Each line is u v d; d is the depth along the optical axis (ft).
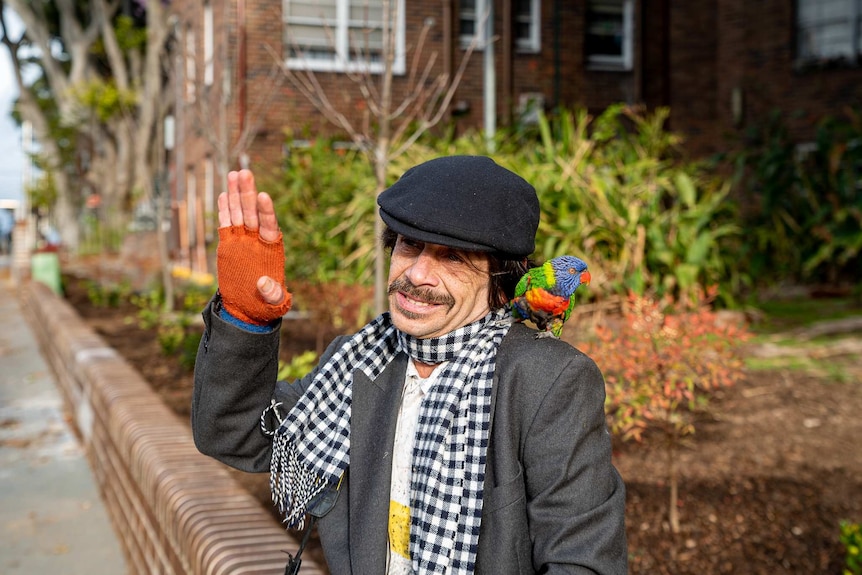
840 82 40.29
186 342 21.68
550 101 43.45
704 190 23.09
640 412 10.67
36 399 25.21
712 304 21.01
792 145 32.71
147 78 57.06
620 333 11.39
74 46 80.59
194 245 53.47
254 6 36.01
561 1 43.60
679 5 44.27
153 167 61.93
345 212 22.39
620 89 44.70
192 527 8.59
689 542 9.97
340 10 36.83
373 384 4.80
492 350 4.44
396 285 4.60
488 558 4.13
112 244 77.77
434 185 4.33
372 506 4.51
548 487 4.10
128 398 14.79
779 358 19.03
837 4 40.55
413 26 38.78
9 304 55.93
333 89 36.45
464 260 4.47
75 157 93.15
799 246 31.24
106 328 31.12
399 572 4.49
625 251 17.49
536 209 4.54
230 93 30.58
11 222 126.82
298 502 4.71
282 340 23.03
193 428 4.85
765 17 42.16
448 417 4.31
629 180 20.61
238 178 4.45
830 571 9.31
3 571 12.76
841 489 11.31
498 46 41.70
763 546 9.86
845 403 15.37
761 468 12.21
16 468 18.02
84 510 15.43
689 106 44.57
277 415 4.90
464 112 36.40
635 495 11.31
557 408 4.19
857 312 25.63
